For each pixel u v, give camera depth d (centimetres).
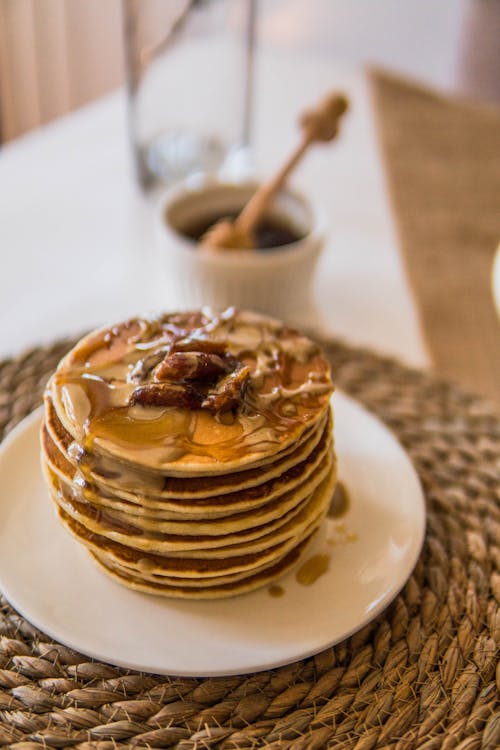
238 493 34
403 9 132
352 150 71
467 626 37
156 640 35
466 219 60
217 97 64
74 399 35
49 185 64
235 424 35
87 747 33
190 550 35
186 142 65
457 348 51
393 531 38
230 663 34
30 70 97
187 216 54
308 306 55
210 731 34
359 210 64
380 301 56
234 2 59
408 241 58
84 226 60
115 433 34
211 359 36
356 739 34
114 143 70
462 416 45
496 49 124
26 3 93
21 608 35
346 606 36
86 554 37
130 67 59
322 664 36
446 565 39
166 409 35
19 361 46
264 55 83
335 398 43
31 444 40
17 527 38
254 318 39
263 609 36
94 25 98
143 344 38
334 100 51
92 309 54
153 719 34
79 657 36
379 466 41
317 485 36
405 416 45
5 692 35
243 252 51
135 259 58
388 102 74
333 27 123
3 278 55
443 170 66
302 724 34
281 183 52
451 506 41
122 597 36
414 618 37
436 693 35
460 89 112
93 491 35
